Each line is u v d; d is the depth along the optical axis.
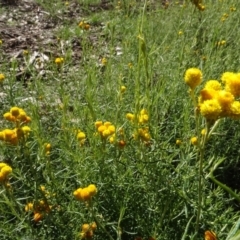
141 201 0.38
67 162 0.42
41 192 0.35
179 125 0.50
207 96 0.25
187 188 0.37
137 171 0.38
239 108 0.24
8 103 0.53
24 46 0.88
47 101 0.54
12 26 1.04
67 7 1.20
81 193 0.29
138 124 0.37
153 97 0.42
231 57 0.64
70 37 0.88
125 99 0.53
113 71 0.62
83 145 0.41
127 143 0.39
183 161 0.39
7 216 0.38
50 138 0.47
